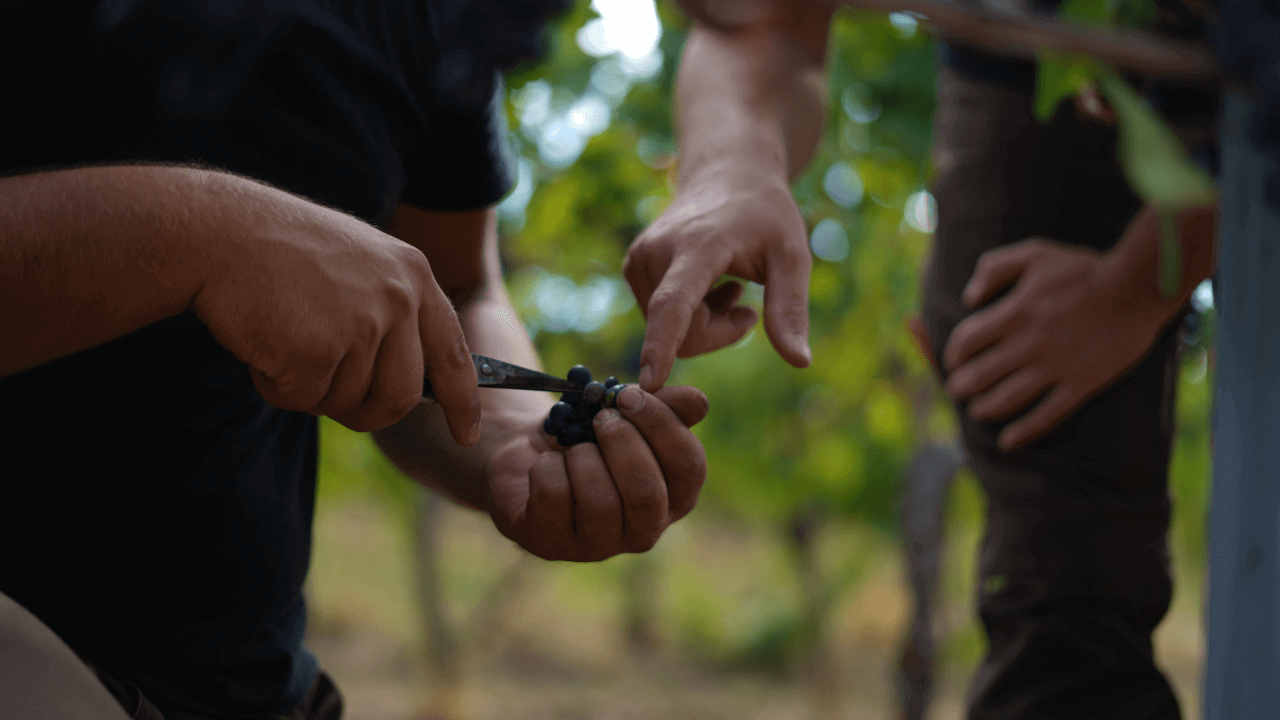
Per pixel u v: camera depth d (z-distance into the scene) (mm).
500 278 1241
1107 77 708
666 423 924
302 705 1103
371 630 8852
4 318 781
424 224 1145
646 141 2799
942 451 3408
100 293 790
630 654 9656
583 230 3184
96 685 811
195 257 801
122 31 913
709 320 1039
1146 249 1217
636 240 1073
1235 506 773
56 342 796
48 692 784
